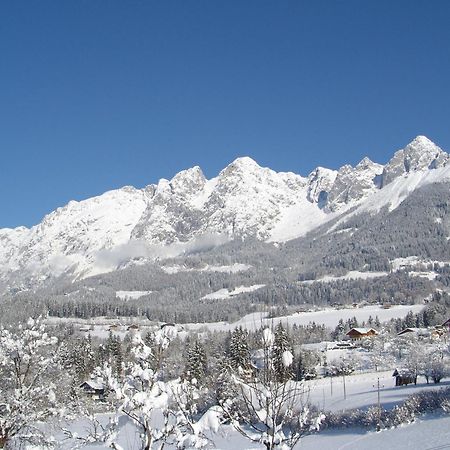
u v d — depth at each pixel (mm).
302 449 50750
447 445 43812
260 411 11742
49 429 23781
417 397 63375
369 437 52438
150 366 12570
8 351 24641
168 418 12359
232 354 72188
